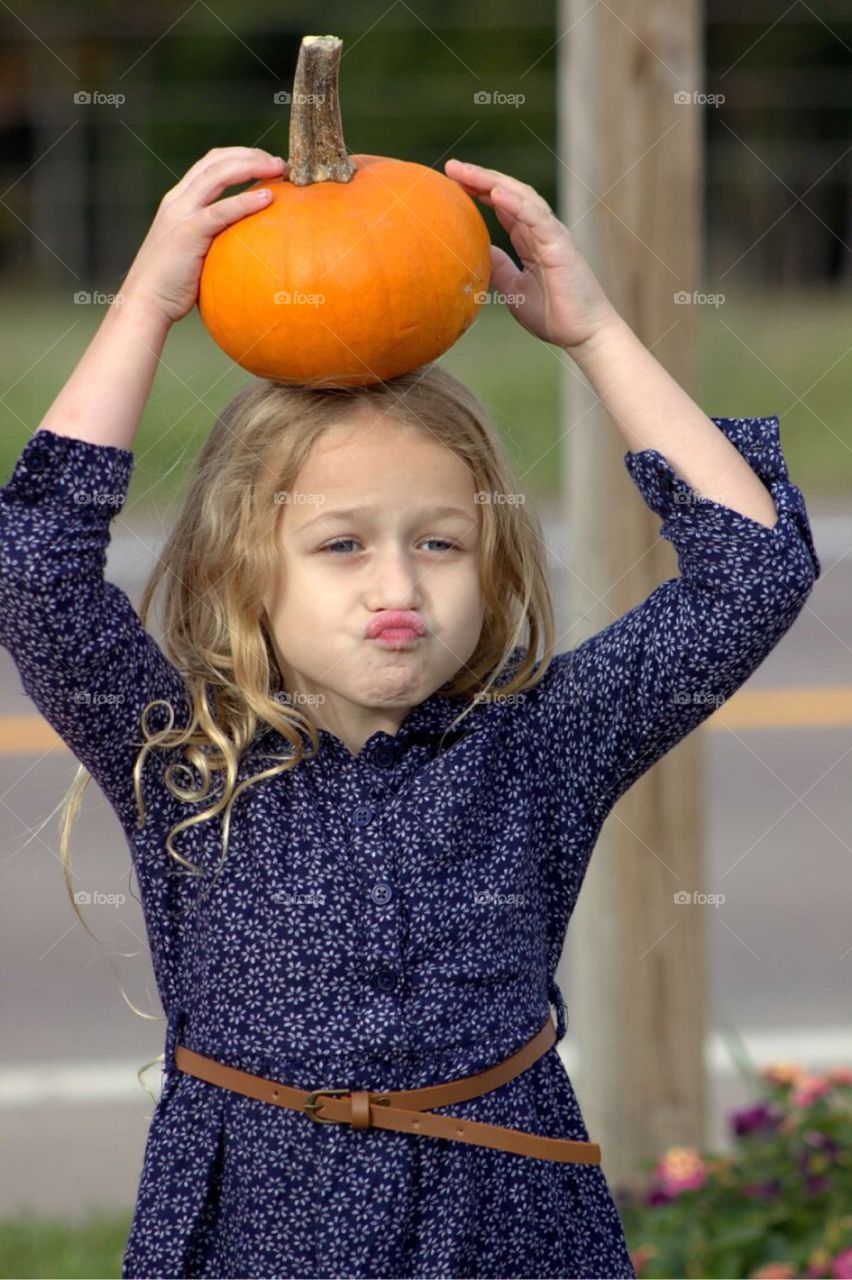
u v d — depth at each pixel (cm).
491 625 724
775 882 1788
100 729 661
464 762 687
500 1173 658
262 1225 648
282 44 5581
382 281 660
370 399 681
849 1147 1150
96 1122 1306
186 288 679
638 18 1095
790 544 677
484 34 5325
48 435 651
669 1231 1102
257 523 675
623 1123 1208
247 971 659
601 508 1133
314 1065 648
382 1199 639
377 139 5125
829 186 5559
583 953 1209
